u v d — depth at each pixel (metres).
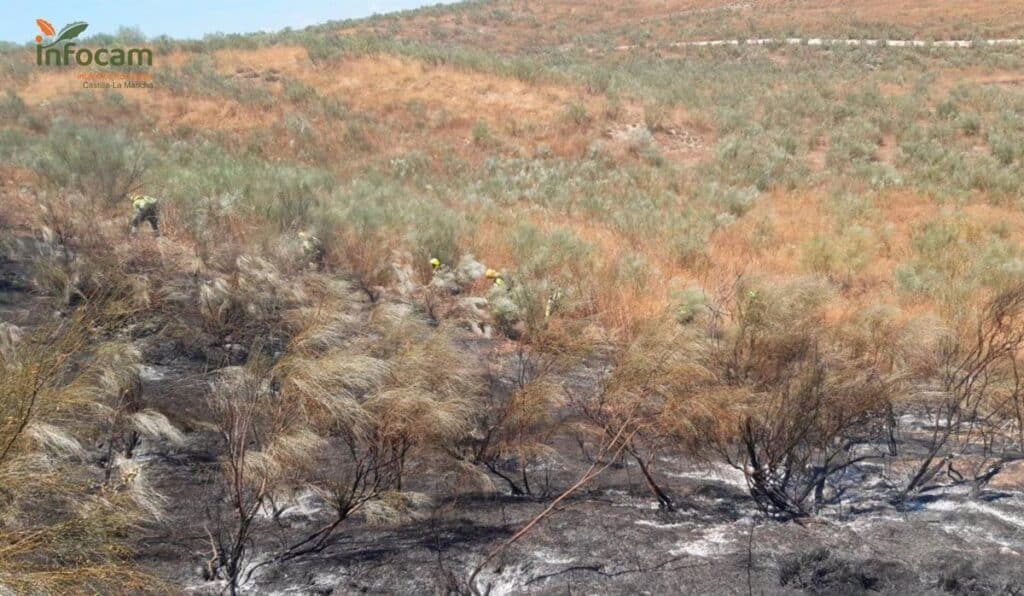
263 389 4.31
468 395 4.68
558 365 6.40
